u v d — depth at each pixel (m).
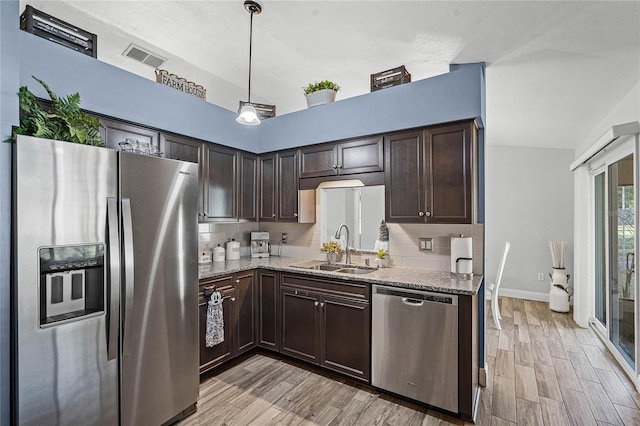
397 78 2.72
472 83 2.35
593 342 3.54
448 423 2.12
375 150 2.83
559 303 4.61
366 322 2.53
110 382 1.75
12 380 1.49
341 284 2.66
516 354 3.23
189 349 2.21
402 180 2.68
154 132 2.61
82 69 2.13
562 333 3.81
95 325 1.69
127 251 1.79
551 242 4.84
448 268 2.79
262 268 3.17
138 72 3.32
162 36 2.69
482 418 2.17
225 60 3.08
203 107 2.99
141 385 1.90
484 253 2.65
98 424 1.70
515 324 4.14
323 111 3.11
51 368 1.53
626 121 2.81
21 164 1.46
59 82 2.02
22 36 1.87
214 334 2.64
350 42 2.58
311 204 3.51
